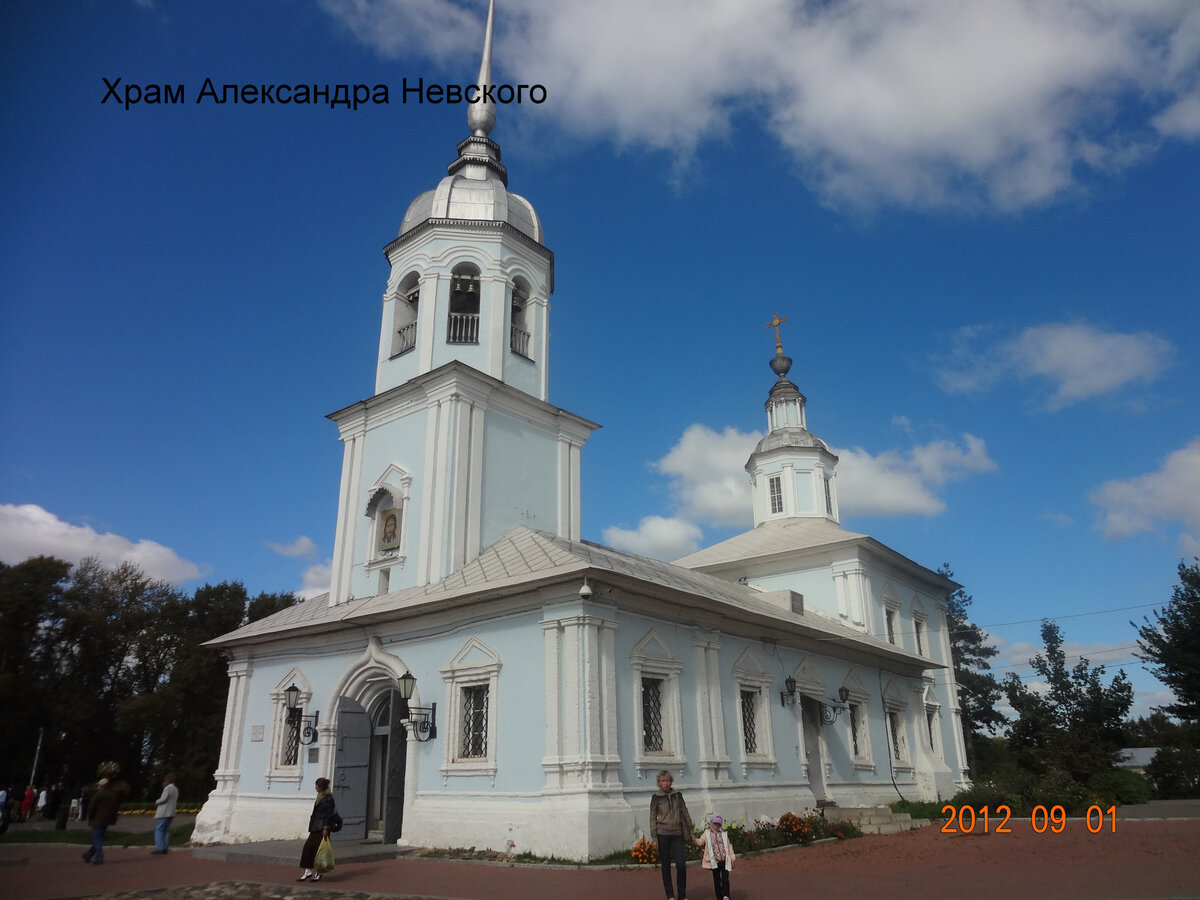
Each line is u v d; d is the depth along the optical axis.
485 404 20.36
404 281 22.73
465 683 15.97
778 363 36.59
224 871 13.56
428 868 13.13
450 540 18.53
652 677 16.12
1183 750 34.91
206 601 44.88
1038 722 39.12
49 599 38.47
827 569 27.86
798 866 13.16
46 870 13.90
